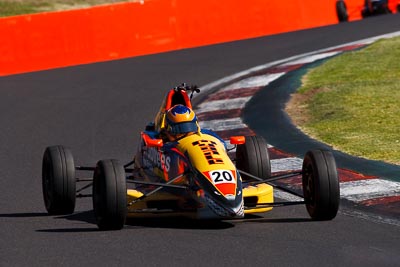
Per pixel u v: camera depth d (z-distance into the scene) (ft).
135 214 107.86
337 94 207.00
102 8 306.96
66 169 113.91
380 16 390.21
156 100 226.58
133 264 89.86
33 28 291.58
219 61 287.48
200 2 331.36
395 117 177.37
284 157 151.74
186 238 100.12
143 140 124.06
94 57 303.27
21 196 132.26
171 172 111.96
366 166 138.10
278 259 90.53
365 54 268.41
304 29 358.64
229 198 100.48
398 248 94.48
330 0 378.53
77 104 225.15
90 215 116.98
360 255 91.71
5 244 100.78
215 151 108.99
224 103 215.31
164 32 321.52
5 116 213.25
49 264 90.89
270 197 110.22
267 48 310.45
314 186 105.60
